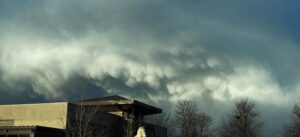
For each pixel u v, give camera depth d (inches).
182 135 4229.8
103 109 3038.9
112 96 3277.6
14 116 2466.8
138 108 3063.5
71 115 2411.4
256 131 4242.1
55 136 2249.0
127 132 2817.4
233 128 4266.7
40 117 2413.9
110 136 2802.7
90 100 3097.9
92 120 2566.4
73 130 2358.5
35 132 2094.0
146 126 3154.5
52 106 2410.2
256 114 4581.7
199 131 4335.6
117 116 2913.4
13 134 2134.6
